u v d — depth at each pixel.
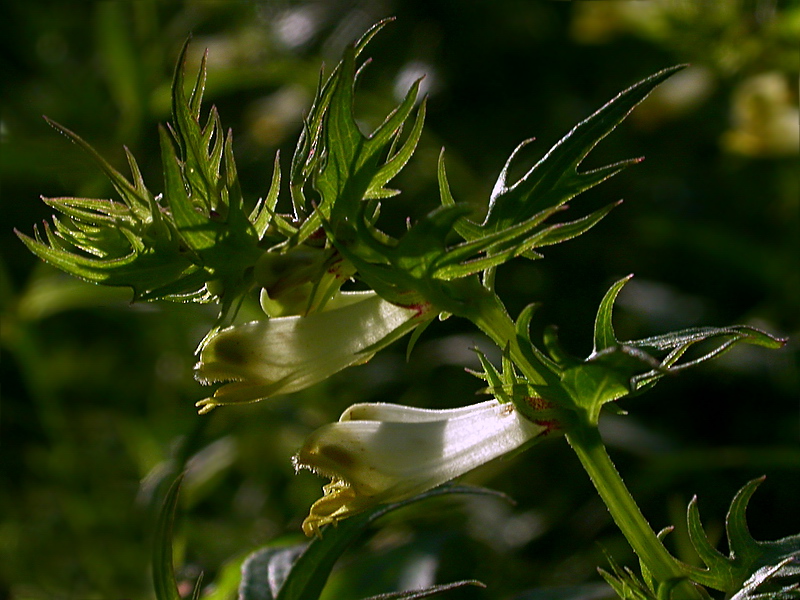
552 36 0.50
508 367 0.22
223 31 0.53
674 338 0.22
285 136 0.48
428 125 0.48
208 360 0.22
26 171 0.40
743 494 0.23
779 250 0.41
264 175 0.48
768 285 0.41
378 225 0.46
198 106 0.22
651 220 0.43
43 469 0.41
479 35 0.50
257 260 0.22
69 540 0.35
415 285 0.22
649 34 0.46
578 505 0.34
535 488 0.36
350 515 0.22
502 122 0.49
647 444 0.35
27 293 0.37
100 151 0.42
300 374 0.22
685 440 0.37
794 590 0.22
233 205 0.22
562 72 0.50
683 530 0.27
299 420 0.37
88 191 0.40
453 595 0.28
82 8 0.53
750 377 0.38
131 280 0.22
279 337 0.22
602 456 0.22
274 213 0.22
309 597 0.23
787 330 0.39
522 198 0.22
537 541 0.33
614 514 0.22
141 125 0.42
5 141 0.38
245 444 0.37
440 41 0.50
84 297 0.37
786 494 0.34
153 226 0.22
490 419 0.22
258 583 0.25
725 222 0.44
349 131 0.22
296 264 0.22
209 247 0.22
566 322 0.43
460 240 0.34
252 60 0.51
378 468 0.22
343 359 0.22
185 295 0.22
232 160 0.22
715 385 0.38
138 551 0.33
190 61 0.50
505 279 0.44
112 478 0.38
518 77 0.50
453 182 0.45
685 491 0.34
